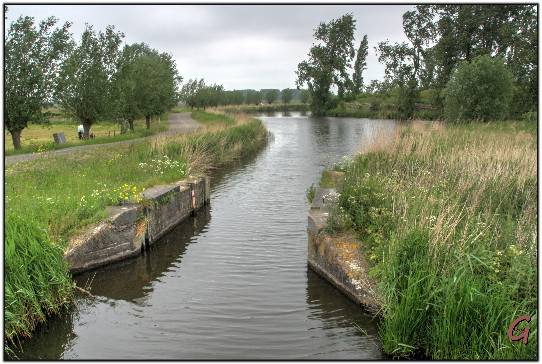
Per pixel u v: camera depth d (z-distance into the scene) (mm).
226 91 101812
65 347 6715
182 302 8148
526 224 7793
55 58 22188
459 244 6707
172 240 11703
